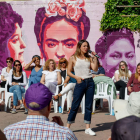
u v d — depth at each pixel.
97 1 10.56
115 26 10.41
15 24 10.99
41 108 1.64
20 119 5.80
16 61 7.02
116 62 10.56
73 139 1.62
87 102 4.54
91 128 5.02
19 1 10.94
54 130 1.60
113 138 1.17
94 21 10.63
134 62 10.48
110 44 10.56
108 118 6.05
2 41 11.07
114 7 10.36
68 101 6.59
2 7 11.02
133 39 10.45
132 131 1.11
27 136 1.56
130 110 2.02
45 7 10.85
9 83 6.97
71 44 10.83
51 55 10.92
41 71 7.02
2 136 1.43
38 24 10.91
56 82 6.73
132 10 10.45
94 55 4.52
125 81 7.20
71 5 10.73
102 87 6.82
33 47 10.96
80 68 4.46
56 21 10.84
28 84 7.11
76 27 10.75
